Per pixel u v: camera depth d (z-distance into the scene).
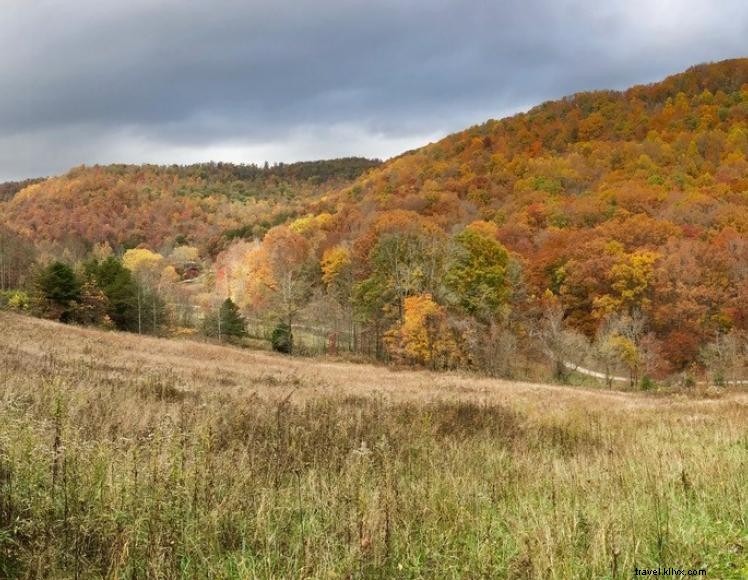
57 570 4.11
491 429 12.23
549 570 4.71
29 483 4.88
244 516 5.35
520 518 5.74
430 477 7.25
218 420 8.57
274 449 7.51
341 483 6.19
